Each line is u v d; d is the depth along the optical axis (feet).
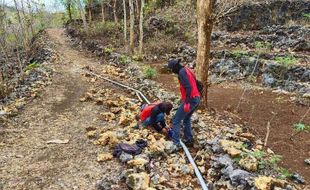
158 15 77.56
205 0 25.54
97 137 23.38
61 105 32.27
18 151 21.59
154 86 38.29
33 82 42.96
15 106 31.30
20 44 91.04
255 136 23.59
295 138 23.47
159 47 61.98
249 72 43.34
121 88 39.04
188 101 19.53
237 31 61.67
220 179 16.80
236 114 28.25
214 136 22.04
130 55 59.62
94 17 105.09
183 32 66.85
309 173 18.53
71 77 45.52
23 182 17.53
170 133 22.20
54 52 70.08
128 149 19.67
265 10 60.29
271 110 29.48
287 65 38.58
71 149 21.65
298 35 50.42
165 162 18.86
